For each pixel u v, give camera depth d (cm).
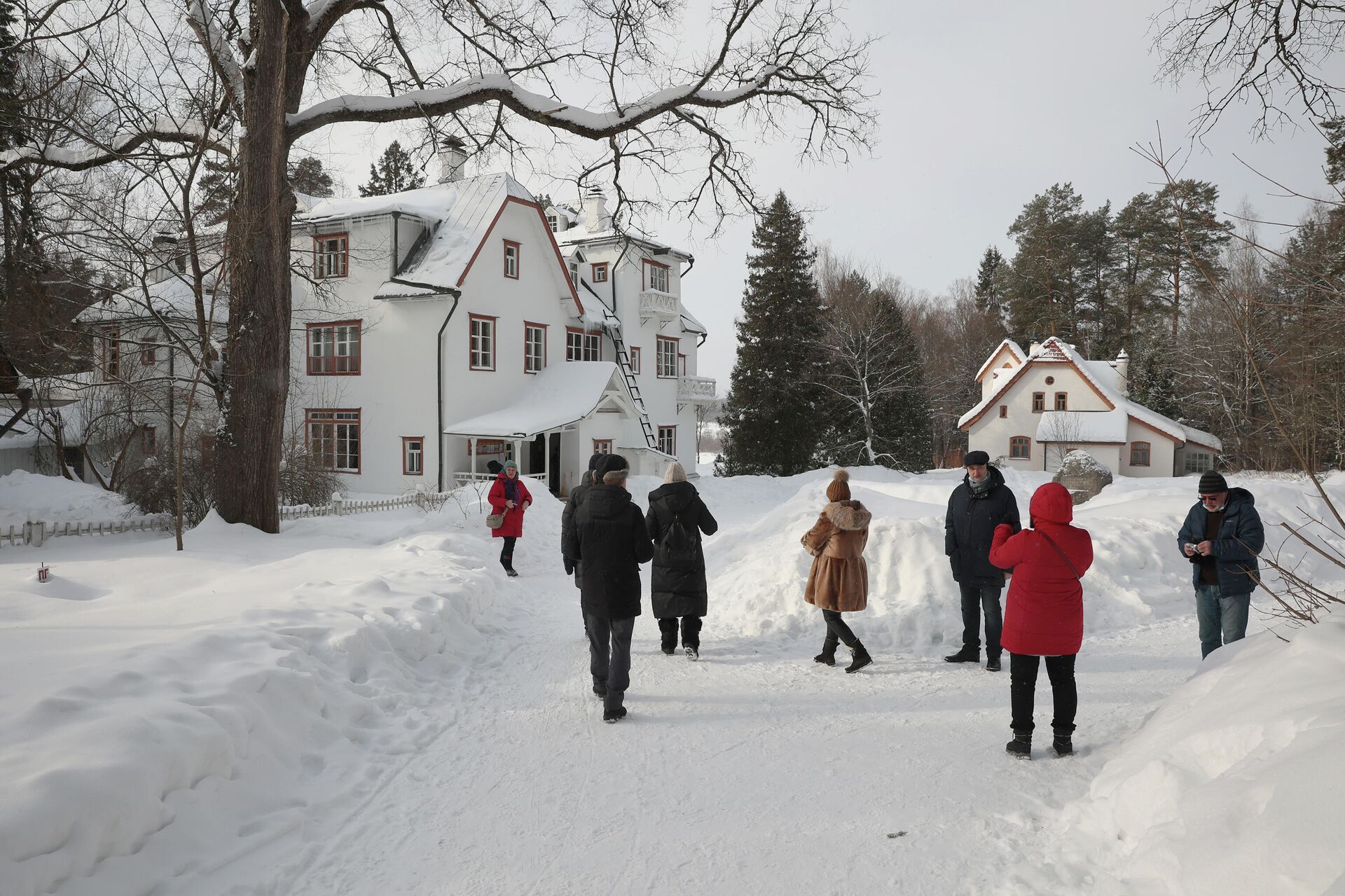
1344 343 372
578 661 784
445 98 1602
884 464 4256
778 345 4150
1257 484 1478
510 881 369
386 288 2725
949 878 355
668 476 788
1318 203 381
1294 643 438
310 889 365
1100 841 368
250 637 620
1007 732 552
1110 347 5341
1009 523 716
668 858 386
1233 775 328
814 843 396
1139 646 798
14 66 1458
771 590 911
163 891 351
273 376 1531
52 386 1961
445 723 598
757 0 1561
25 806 325
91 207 1528
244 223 1472
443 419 2706
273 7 1438
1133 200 4531
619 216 1889
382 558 1147
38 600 786
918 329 6531
